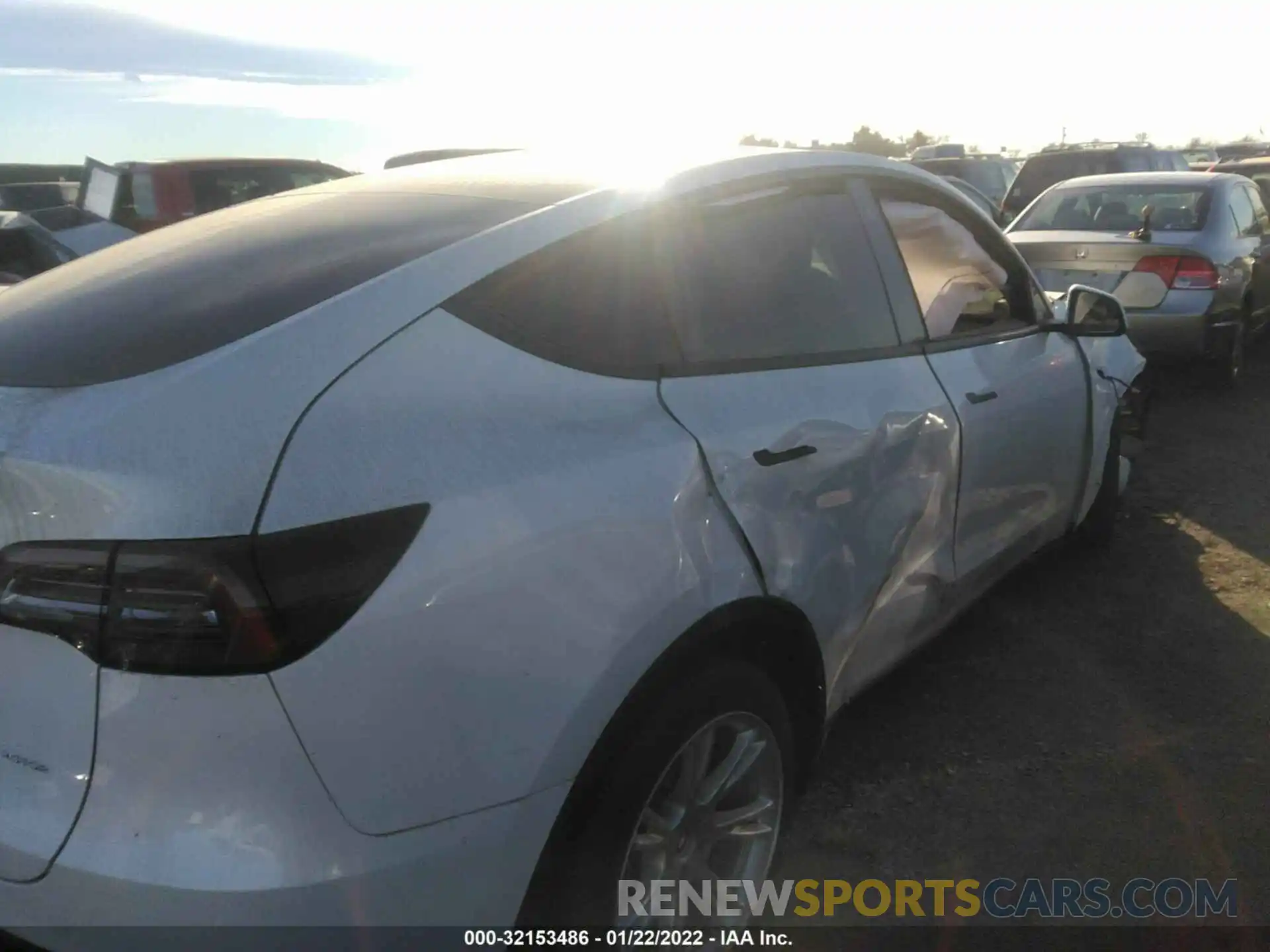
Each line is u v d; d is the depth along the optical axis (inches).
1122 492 200.8
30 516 66.9
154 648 63.9
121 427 67.9
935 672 153.8
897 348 119.8
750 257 106.0
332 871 66.4
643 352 91.5
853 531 105.8
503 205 96.0
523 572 73.5
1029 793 125.8
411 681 68.2
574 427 81.7
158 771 65.4
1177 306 295.4
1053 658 157.4
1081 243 308.2
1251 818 120.6
